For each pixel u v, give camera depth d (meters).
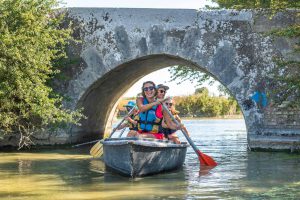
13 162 13.06
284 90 15.43
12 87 14.87
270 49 15.62
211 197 8.41
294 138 15.20
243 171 11.30
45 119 15.50
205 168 11.86
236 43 15.84
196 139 22.61
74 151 15.71
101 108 20.14
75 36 16.73
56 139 16.83
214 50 15.95
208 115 52.47
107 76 17.05
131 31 16.42
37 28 15.08
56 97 16.69
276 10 15.48
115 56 16.52
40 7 15.67
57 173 11.09
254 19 15.69
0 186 9.50
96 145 14.12
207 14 16.00
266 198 8.31
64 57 16.64
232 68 15.86
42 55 15.09
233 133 27.14
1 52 14.57
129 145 9.92
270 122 15.57
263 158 13.67
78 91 16.73
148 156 10.36
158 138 11.27
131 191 8.95
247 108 15.73
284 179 10.19
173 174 10.92
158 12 16.27
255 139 15.47
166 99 11.44
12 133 16.62
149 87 11.24
